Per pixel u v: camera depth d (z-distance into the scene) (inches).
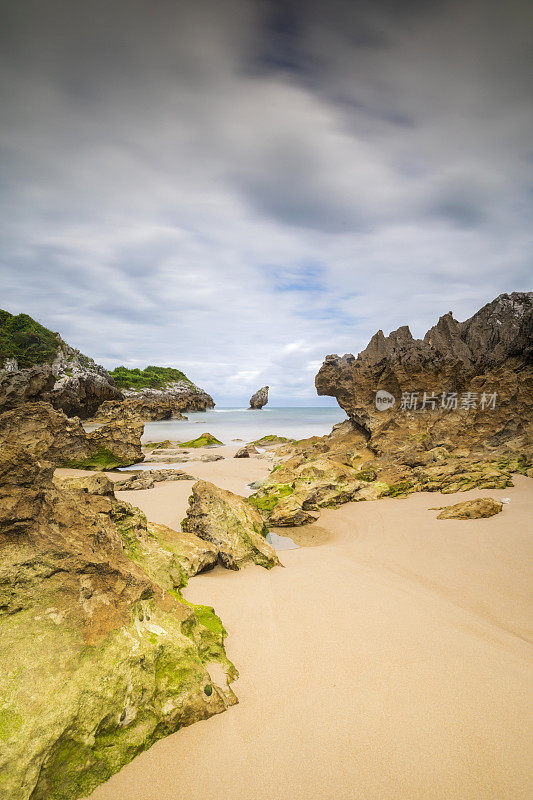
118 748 162.4
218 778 160.1
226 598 313.7
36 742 141.6
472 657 242.4
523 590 330.0
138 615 202.7
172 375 6107.3
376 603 312.2
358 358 1339.8
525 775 163.9
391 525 540.1
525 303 1205.1
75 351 4133.9
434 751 174.2
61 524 211.5
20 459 197.2
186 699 186.5
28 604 173.3
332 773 163.6
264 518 610.2
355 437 1168.2
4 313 3964.1
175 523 533.6
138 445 1107.9
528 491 618.5
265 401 4862.2
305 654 242.7
